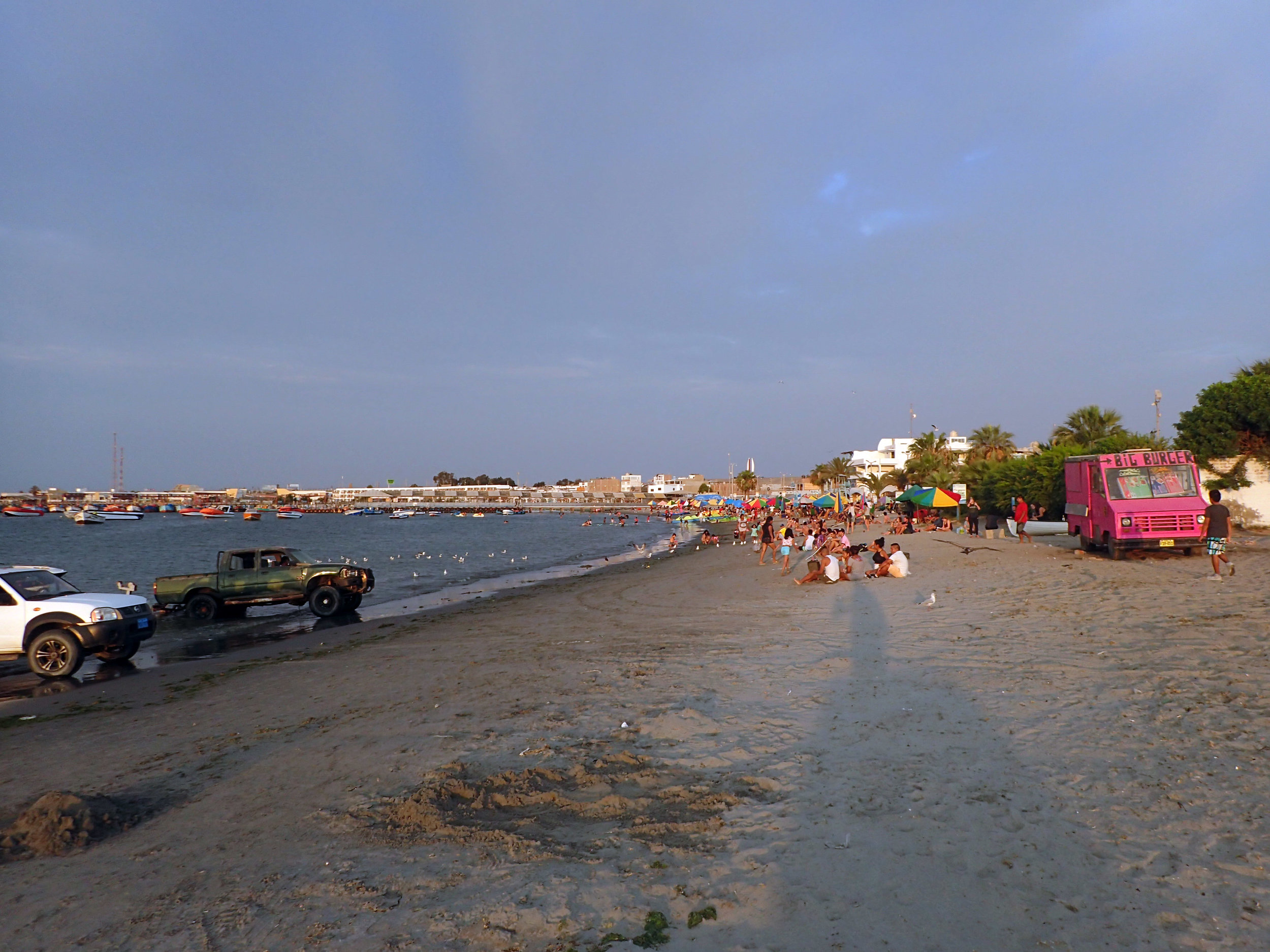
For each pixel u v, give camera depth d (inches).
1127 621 408.8
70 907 173.2
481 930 152.7
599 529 4212.6
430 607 881.5
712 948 142.0
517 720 310.2
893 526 1781.5
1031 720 259.9
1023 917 145.9
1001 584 619.8
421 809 216.4
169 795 249.8
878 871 167.2
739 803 211.2
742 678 356.2
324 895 171.6
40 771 290.5
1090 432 1722.4
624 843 190.4
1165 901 147.7
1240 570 581.6
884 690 315.3
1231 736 226.1
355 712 348.5
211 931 158.6
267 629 737.0
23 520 6072.8
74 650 510.9
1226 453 1023.0
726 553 1480.1
